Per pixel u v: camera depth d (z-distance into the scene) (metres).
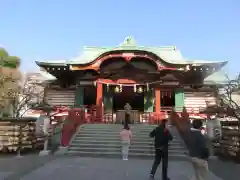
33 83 26.00
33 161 12.38
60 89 27.97
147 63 25.12
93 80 26.44
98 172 9.89
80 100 26.67
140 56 24.39
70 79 27.50
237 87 20.81
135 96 28.52
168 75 25.88
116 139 16.33
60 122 18.00
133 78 25.45
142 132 17.38
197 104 26.34
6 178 8.84
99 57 24.94
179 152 14.41
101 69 25.36
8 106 21.11
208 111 15.06
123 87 27.14
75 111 19.06
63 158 13.35
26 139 15.78
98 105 24.64
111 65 25.30
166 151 8.58
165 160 8.48
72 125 16.80
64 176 9.18
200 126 18.70
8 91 20.39
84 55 30.22
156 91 25.48
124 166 11.20
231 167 11.25
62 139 15.52
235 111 15.30
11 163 11.79
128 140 13.29
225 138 14.47
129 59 24.36
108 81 25.34
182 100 25.91
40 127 14.98
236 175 9.70
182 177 9.23
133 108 28.31
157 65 24.52
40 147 17.39
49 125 15.37
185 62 24.20
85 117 21.98
